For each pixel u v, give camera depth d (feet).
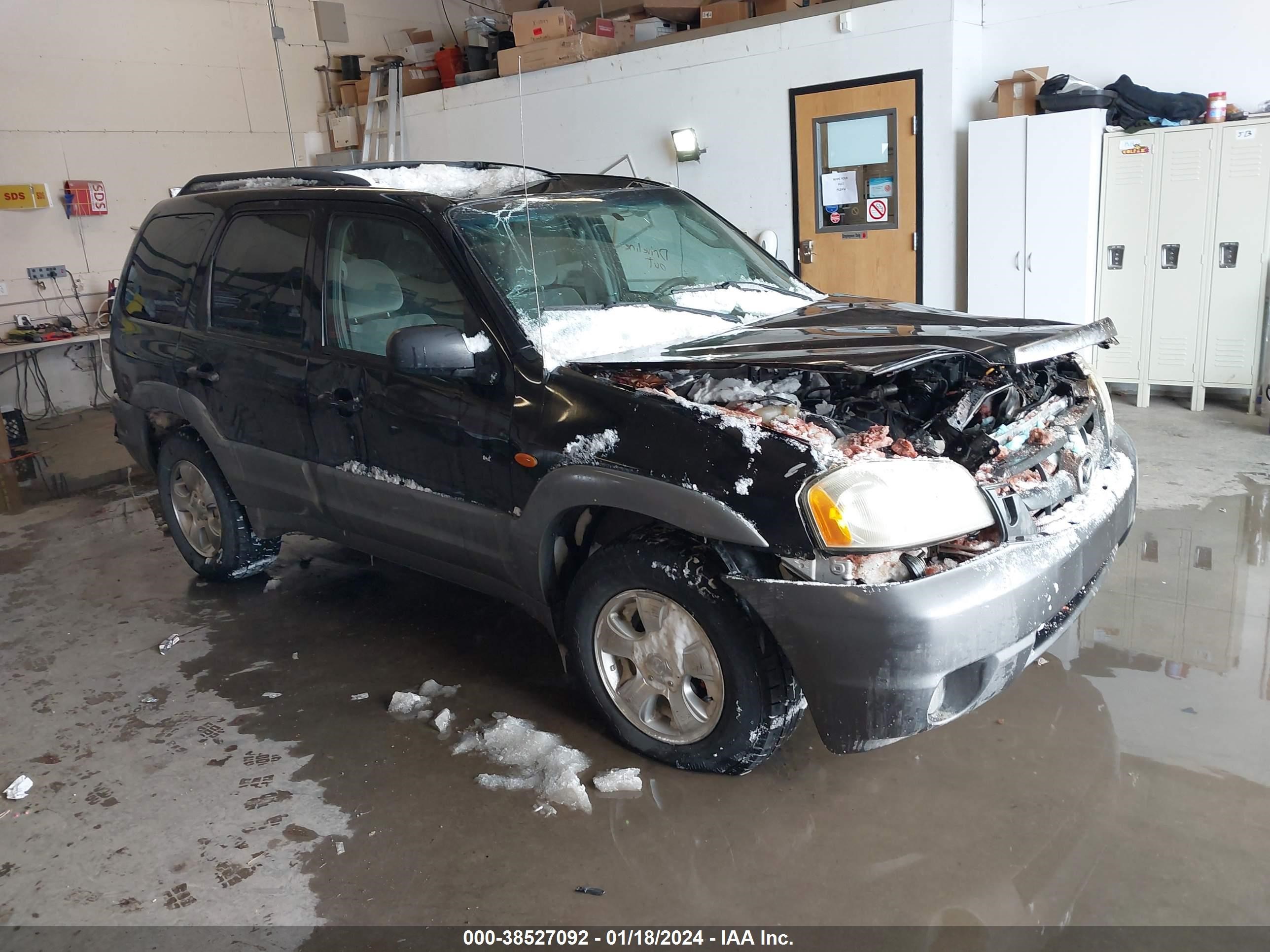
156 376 12.27
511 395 8.37
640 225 10.57
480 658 10.57
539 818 7.70
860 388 8.45
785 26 21.79
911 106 20.63
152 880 7.25
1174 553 12.06
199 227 11.91
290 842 7.60
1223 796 7.39
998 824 7.25
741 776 8.05
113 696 10.22
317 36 32.30
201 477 12.59
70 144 27.04
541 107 26.35
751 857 7.08
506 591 9.21
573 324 8.70
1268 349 17.99
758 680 7.27
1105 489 8.30
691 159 24.00
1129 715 8.59
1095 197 19.06
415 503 9.44
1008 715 8.71
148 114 28.53
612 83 24.82
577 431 7.88
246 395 10.96
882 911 6.47
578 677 8.66
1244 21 18.13
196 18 29.25
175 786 8.46
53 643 11.69
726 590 7.32
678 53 23.49
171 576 13.73
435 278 9.06
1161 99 18.28
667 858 7.14
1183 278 18.75
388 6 33.99
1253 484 14.47
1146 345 19.48
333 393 9.88
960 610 6.53
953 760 8.11
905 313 9.52
